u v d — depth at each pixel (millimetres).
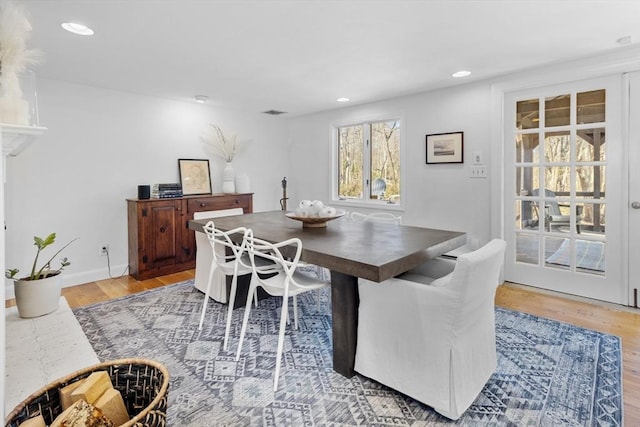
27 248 3299
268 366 2045
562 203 3143
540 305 2924
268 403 1714
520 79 3223
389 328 1741
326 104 4570
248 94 3996
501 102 3365
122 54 2699
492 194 3469
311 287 2025
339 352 1951
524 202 3363
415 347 1646
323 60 2871
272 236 2283
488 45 2580
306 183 5387
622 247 2859
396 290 1695
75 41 2436
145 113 4027
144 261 3725
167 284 3594
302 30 2289
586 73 2877
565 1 1941
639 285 2803
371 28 2268
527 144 3303
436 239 2146
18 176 3232
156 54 2707
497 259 1658
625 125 2771
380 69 3113
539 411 1632
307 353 2191
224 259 2785
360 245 1974
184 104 4363
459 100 3658
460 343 1566
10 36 1301
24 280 2510
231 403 1714
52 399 1125
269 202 5434
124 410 1144
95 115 3656
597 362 2041
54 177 3430
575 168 3045
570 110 3027
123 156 3875
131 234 3828
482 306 1690
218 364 2068
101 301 3104
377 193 4645
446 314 1532
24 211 3275
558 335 2381
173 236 3947
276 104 4551
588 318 2654
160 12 2023
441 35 2389
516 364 2029
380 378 1797
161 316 2768
